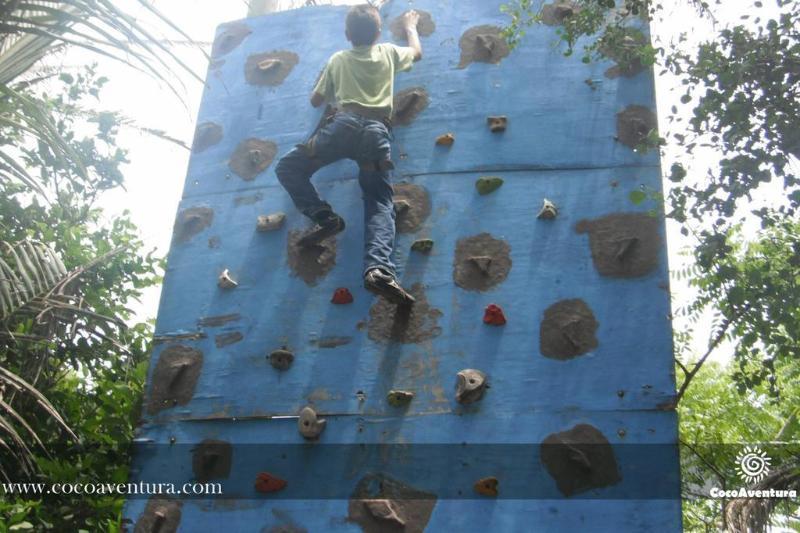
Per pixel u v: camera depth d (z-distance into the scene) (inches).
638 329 187.6
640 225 198.5
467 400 185.9
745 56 217.5
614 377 183.5
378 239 196.9
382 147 204.7
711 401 409.7
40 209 316.8
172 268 222.4
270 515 187.2
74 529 247.4
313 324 204.2
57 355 278.4
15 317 233.6
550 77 222.8
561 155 211.0
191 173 235.1
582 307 191.8
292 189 210.5
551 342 189.5
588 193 204.8
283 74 243.3
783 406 393.1
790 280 214.1
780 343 217.3
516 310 194.2
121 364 284.2
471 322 195.0
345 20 245.6
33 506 237.0
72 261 292.5
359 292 205.0
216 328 210.5
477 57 229.5
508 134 216.4
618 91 217.8
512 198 207.3
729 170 211.2
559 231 201.3
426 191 212.7
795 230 237.0
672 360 183.2
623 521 170.9
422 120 223.1
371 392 193.0
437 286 200.5
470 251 203.0
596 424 179.6
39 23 171.5
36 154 315.0
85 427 271.0
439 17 239.0
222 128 239.5
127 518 194.5
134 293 305.6
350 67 216.4
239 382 202.5
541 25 231.8
